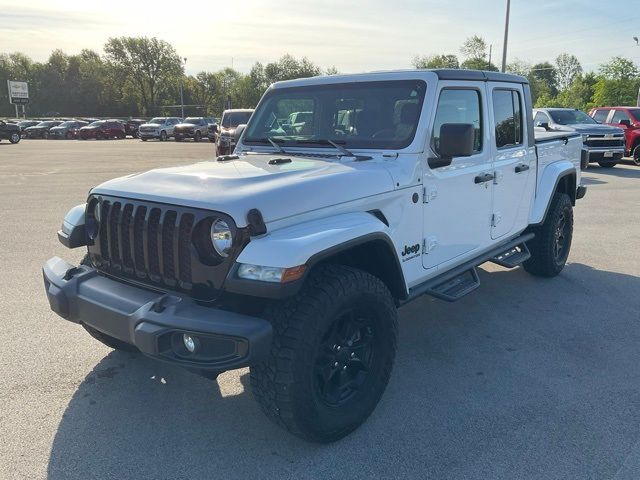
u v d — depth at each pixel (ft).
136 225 9.86
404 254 11.98
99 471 9.39
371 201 10.89
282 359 8.91
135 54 309.63
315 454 9.89
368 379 10.67
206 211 8.99
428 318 16.38
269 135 14.34
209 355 8.80
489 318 16.33
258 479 9.23
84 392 11.91
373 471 9.43
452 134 11.01
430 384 12.39
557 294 18.39
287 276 8.41
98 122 158.51
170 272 9.57
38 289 18.42
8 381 12.30
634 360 13.57
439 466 9.55
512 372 12.96
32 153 90.27
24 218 30.86
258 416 11.12
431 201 12.51
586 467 9.49
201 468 9.51
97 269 11.06
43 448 9.98
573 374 12.85
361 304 9.89
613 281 19.75
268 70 310.45
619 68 163.22
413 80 12.57
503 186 15.51
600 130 53.06
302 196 9.65
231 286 8.61
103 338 12.53
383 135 12.49
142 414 11.13
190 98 322.14
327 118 13.46
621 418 10.98
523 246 17.99
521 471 9.39
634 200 36.45
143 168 62.44
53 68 324.19
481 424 10.81
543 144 18.04
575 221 29.94
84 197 39.24
